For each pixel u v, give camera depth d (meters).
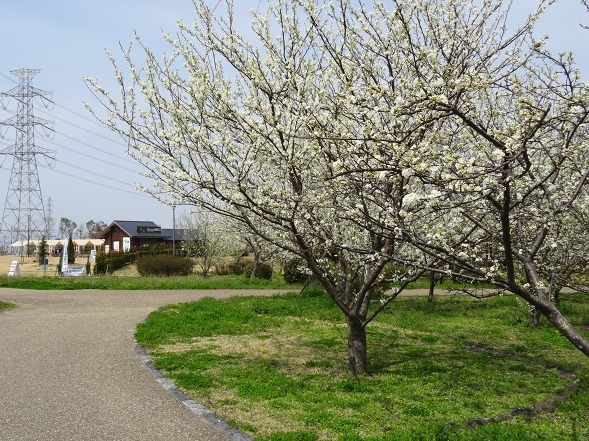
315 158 6.21
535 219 4.91
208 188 6.19
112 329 10.72
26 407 5.71
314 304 14.32
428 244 4.67
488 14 6.25
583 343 4.08
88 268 30.44
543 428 5.34
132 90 6.38
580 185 4.49
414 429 4.96
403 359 8.48
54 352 8.50
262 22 6.57
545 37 4.64
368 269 7.62
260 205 6.32
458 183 3.90
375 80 6.01
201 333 10.39
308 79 6.11
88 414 5.48
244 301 15.03
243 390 6.41
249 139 6.36
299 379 7.08
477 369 7.82
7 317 12.21
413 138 5.52
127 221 49.25
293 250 6.79
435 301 15.90
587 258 6.19
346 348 9.20
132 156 6.37
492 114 5.31
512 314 13.23
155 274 27.52
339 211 5.77
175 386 6.57
